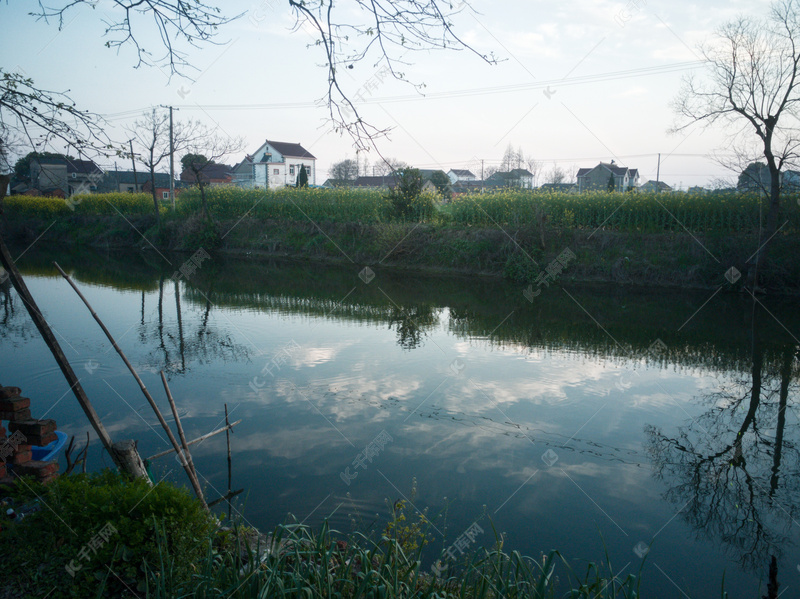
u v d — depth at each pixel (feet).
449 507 17.97
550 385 30.58
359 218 92.68
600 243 69.15
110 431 23.24
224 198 106.63
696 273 62.34
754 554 16.10
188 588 10.19
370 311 52.13
